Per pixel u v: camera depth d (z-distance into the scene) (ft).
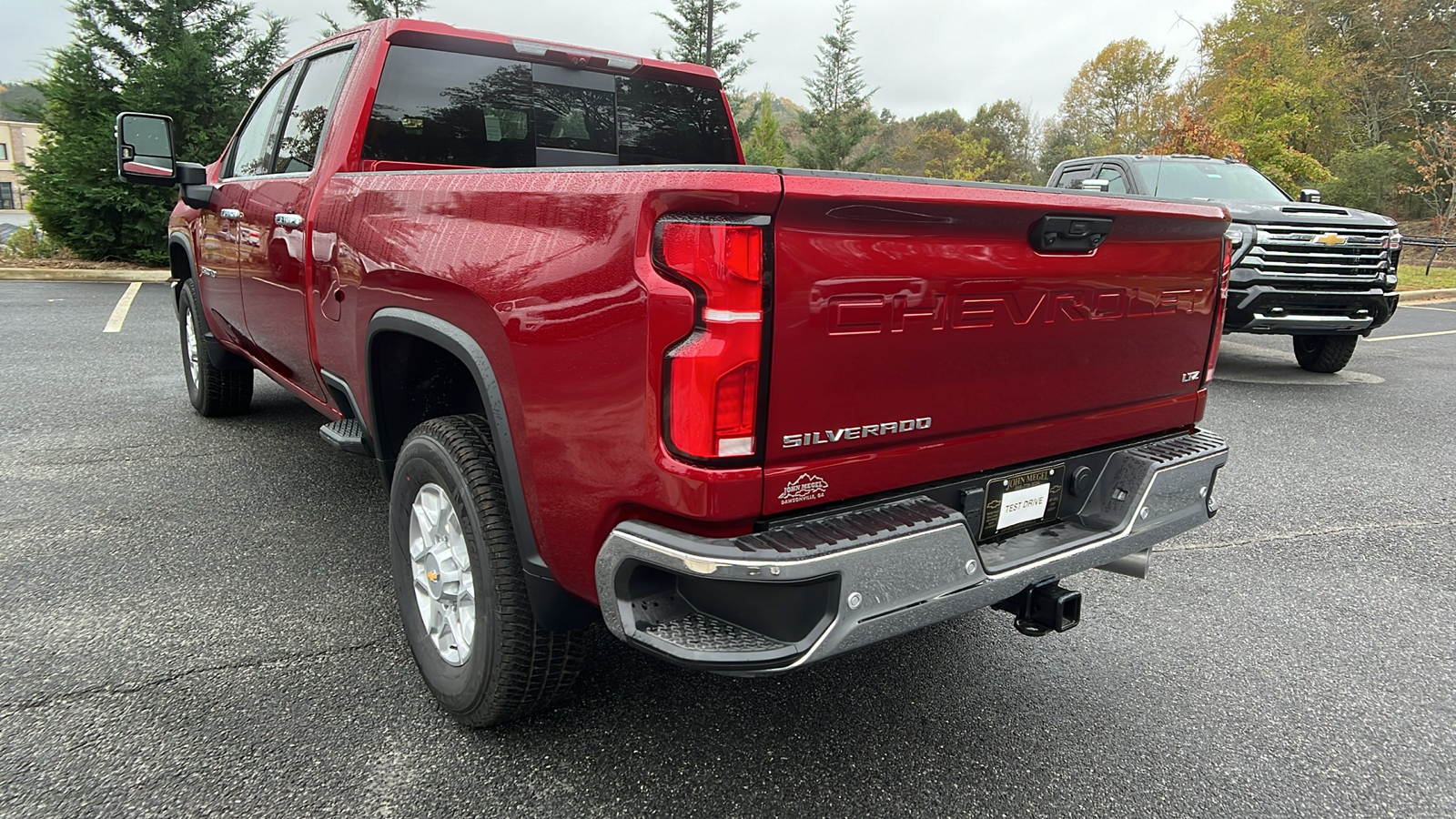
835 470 5.97
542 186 6.32
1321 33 146.41
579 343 5.87
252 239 12.41
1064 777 7.57
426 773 7.29
